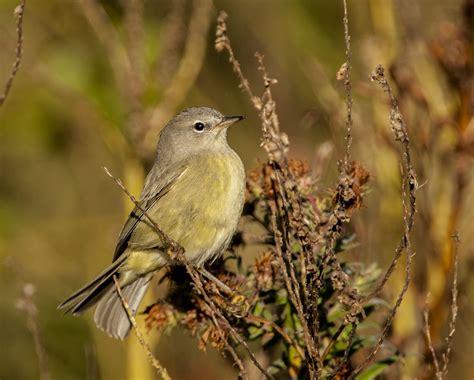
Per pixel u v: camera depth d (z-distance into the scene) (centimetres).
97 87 1314
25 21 1495
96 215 1609
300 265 858
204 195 1040
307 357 751
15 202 1616
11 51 1379
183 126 1123
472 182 1095
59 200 1625
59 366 1473
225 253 1040
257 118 1534
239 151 1528
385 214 1082
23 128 1569
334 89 1174
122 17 1351
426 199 1076
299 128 1335
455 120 1107
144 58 1230
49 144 1592
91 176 1625
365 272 884
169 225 1049
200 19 1266
